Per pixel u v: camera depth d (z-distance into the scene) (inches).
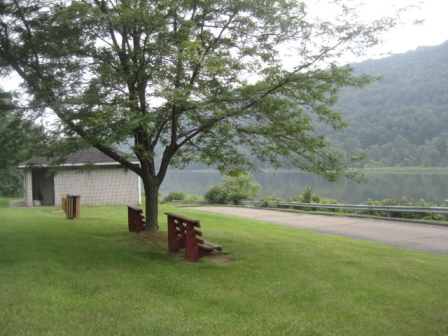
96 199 938.1
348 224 695.7
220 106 336.8
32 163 374.9
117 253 340.5
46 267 281.7
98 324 191.0
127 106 311.3
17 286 239.5
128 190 956.0
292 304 233.5
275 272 302.4
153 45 327.3
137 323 193.0
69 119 314.2
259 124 368.8
